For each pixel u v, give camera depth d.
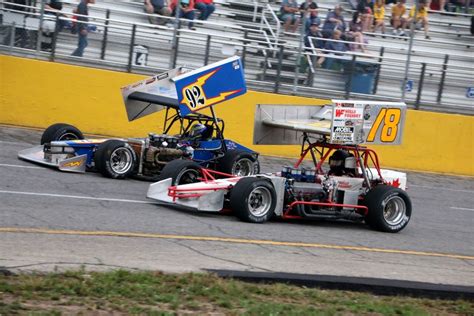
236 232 22.03
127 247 18.62
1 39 37.38
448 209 31.77
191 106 26.20
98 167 27.91
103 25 38.53
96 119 37.53
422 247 23.50
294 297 15.62
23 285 14.05
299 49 40.31
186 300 14.43
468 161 41.69
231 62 27.09
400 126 25.48
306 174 24.95
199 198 23.53
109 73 37.56
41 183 25.56
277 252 20.08
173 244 19.53
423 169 41.22
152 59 39.62
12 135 34.56
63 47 38.12
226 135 38.81
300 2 42.41
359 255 21.06
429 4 48.16
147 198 25.52
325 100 40.00
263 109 25.58
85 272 15.51
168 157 28.20
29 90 36.62
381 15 43.81
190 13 41.69
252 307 14.27
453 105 42.28
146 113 30.33
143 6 41.81
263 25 43.00
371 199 24.89
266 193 23.78
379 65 41.28
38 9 37.75
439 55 43.88
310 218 24.31
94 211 22.48
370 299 16.27
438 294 17.16
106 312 13.19
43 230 19.34
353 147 25.19
